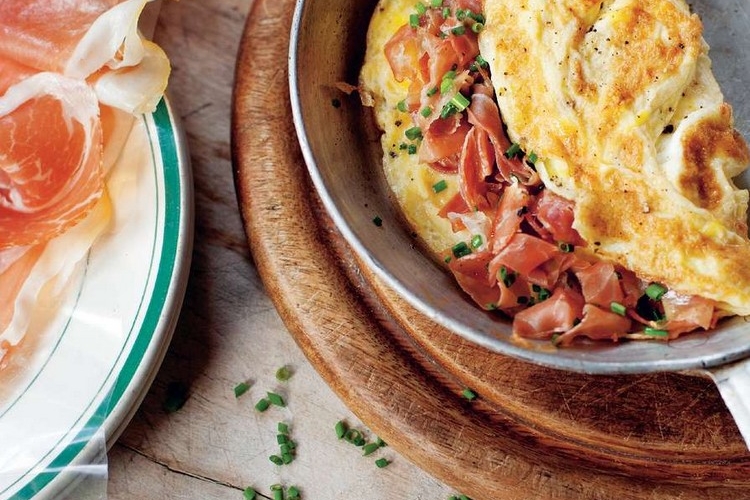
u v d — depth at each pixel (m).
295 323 0.56
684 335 0.51
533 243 0.52
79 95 0.58
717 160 0.53
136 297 0.56
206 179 0.60
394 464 0.56
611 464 0.54
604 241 0.52
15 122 0.58
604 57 0.54
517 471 0.53
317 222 0.57
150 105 0.58
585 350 0.50
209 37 0.63
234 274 0.59
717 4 0.58
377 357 0.55
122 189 0.58
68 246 0.57
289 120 0.59
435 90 0.55
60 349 0.56
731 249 0.51
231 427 0.57
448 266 0.55
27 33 0.59
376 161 0.57
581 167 0.53
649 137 0.53
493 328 0.51
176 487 0.56
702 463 0.53
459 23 0.55
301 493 0.56
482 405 0.55
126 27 0.57
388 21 0.58
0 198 0.58
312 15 0.54
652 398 0.53
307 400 0.57
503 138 0.54
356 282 0.56
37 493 0.54
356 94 0.58
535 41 0.54
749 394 0.48
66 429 0.55
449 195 0.56
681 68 0.53
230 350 0.58
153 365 0.55
